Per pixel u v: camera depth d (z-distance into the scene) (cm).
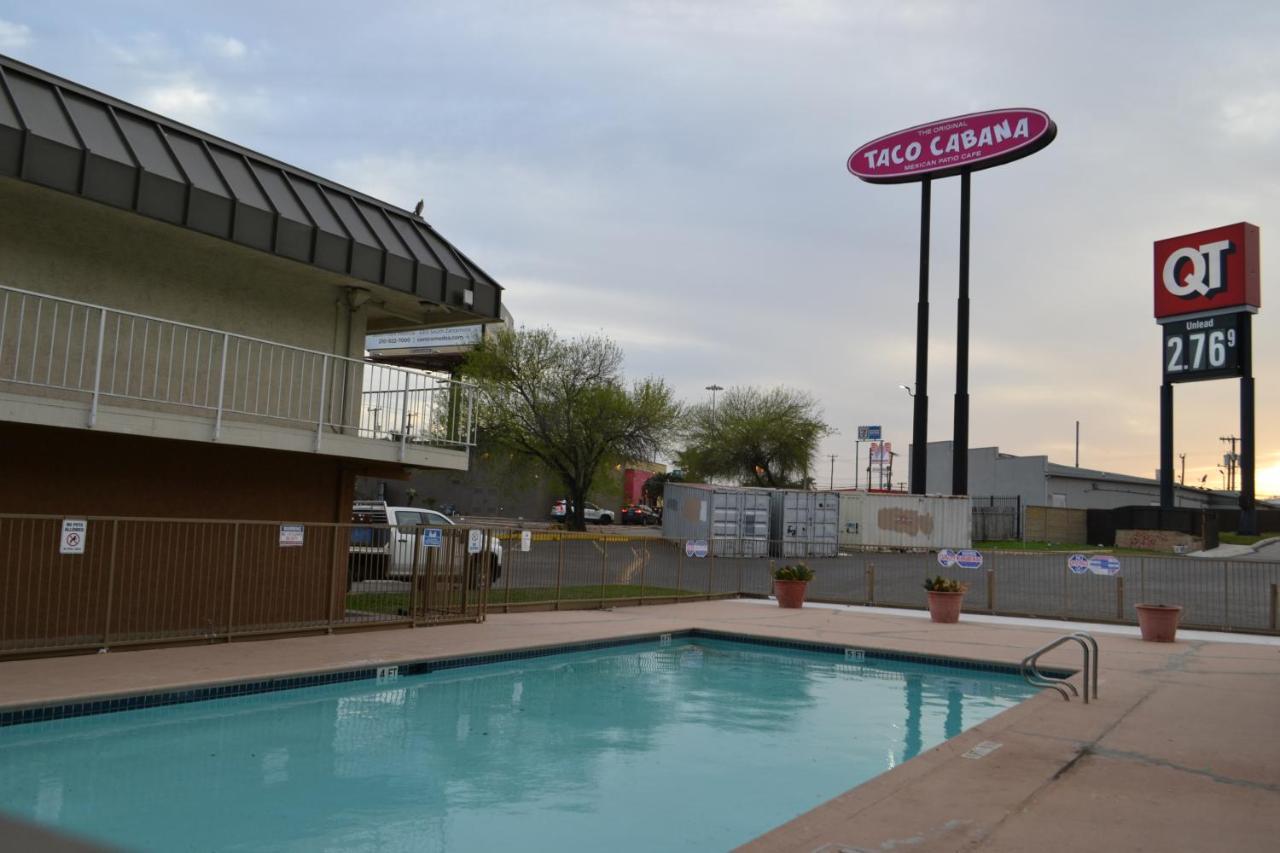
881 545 3975
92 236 1219
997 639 1605
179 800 679
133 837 597
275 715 959
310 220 1322
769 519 3675
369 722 951
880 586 2656
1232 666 1320
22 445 1155
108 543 1233
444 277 1511
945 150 4297
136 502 1261
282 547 1424
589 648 1452
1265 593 2409
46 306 1173
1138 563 3041
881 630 1717
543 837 631
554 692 1155
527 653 1346
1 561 1129
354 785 734
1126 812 601
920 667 1415
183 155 1212
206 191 1187
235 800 684
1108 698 1039
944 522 3938
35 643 1091
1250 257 4375
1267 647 1555
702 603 2195
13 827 603
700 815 689
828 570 3058
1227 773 707
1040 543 4544
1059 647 1512
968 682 1309
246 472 1389
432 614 1560
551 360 4794
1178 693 1080
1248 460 4528
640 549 2975
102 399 1219
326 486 1498
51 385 1079
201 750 816
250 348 1392
